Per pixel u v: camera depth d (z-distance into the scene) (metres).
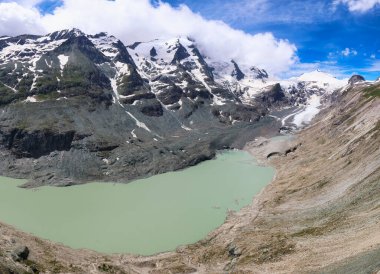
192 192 178.88
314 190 144.62
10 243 111.75
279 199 150.88
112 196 175.00
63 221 145.25
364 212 103.88
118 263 115.00
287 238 107.12
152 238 131.38
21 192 177.88
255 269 92.94
